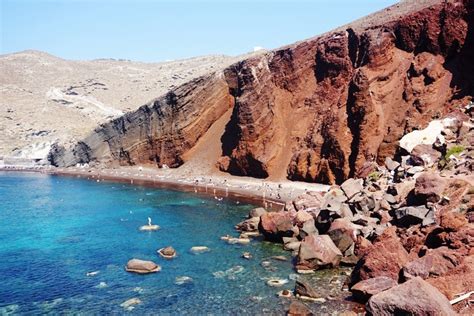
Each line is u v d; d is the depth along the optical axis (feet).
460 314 68.08
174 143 369.91
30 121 655.76
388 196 137.28
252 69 317.01
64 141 548.72
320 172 260.21
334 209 136.56
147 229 174.19
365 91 247.09
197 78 366.22
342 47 288.92
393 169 169.89
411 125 221.46
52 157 526.98
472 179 116.37
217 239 155.94
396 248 98.12
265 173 293.23
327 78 295.69
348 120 254.88
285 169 287.89
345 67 284.82
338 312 88.89
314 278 110.83
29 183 361.30
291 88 315.99
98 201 254.88
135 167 407.44
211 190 281.95
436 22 241.35
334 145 252.62
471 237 87.51
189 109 364.99
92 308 96.94
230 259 130.41
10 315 94.27
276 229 148.97
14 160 541.75
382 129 238.68
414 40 252.21
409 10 269.85
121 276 117.70
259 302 96.73
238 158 309.42
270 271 118.11
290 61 318.86
